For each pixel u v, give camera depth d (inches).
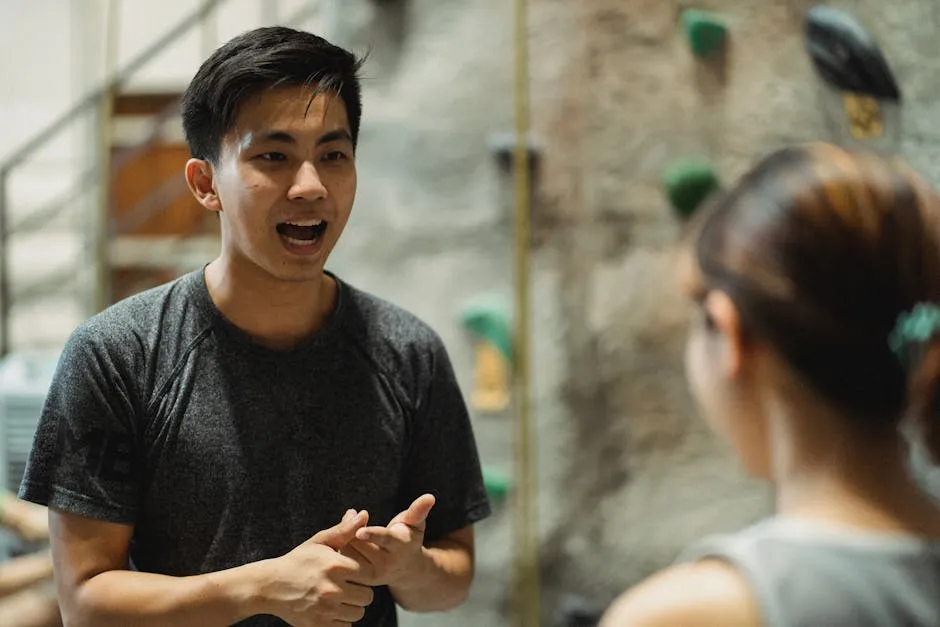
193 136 48.5
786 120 102.5
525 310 102.6
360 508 49.5
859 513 28.2
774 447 29.7
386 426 50.3
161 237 137.0
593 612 103.2
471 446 53.7
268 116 46.1
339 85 47.4
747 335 29.0
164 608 44.8
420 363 52.0
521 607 106.2
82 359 47.2
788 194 28.8
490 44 108.4
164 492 47.6
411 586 48.8
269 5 142.7
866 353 28.0
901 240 28.1
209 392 48.0
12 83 155.6
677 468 105.7
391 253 111.0
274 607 44.1
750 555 27.3
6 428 107.9
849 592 26.5
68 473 46.3
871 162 29.6
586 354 107.1
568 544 107.3
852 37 95.0
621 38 105.7
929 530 28.6
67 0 153.9
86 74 153.6
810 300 28.0
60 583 46.9
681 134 104.9
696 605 27.0
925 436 29.5
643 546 105.8
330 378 49.7
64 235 153.9
